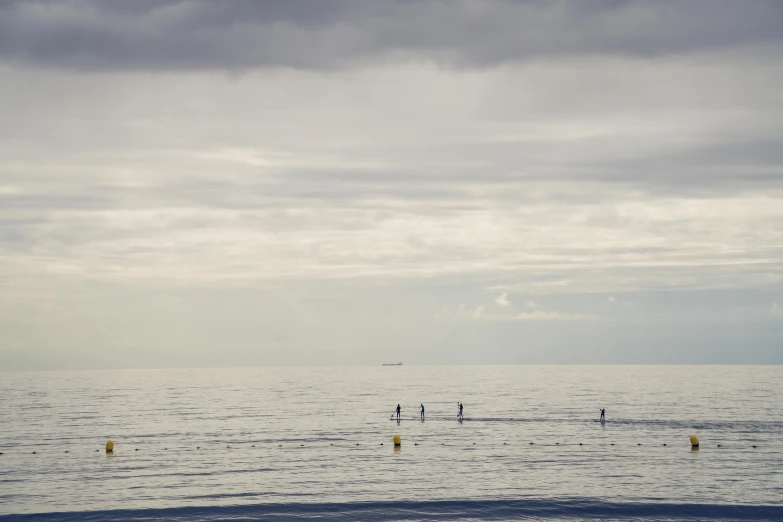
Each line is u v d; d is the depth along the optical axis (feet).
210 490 247.50
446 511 221.05
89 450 341.00
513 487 248.93
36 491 249.14
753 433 374.43
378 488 248.93
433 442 354.54
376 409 564.30
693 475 265.34
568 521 211.61
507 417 474.08
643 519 213.05
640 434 374.22
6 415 544.62
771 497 232.53
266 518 215.10
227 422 466.29
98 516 217.56
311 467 288.51
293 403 650.43
